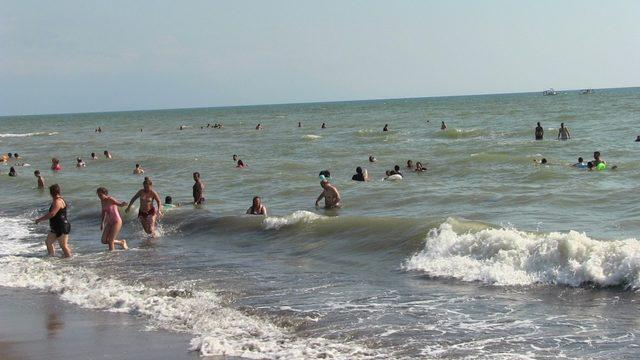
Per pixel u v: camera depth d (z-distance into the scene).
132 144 53.84
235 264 12.85
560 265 10.13
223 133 66.25
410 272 11.30
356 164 31.58
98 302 10.17
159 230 17.05
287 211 19.42
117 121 136.38
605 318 8.26
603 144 34.09
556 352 7.24
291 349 7.70
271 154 39.53
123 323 9.03
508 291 9.71
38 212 21.42
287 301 9.91
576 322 8.18
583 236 10.38
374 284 10.72
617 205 17.28
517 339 7.71
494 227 12.59
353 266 12.12
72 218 19.75
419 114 88.62
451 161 30.16
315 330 8.44
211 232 16.31
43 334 8.70
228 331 8.49
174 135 67.69
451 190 21.53
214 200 22.33
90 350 7.96
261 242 14.83
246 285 11.04
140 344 8.09
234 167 32.41
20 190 27.55
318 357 7.39
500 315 8.64
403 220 13.88
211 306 9.73
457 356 7.26
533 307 8.89
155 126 97.12
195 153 42.97
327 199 19.69
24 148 56.06
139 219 16.84
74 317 9.44
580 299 9.08
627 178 22.50
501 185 22.31
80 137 72.31
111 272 12.48
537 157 29.25
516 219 16.08
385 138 47.22
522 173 25.08
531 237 11.04
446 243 11.84
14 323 9.27
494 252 11.05
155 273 12.25
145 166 35.25
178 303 9.88
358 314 9.03
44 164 40.41
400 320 8.66
